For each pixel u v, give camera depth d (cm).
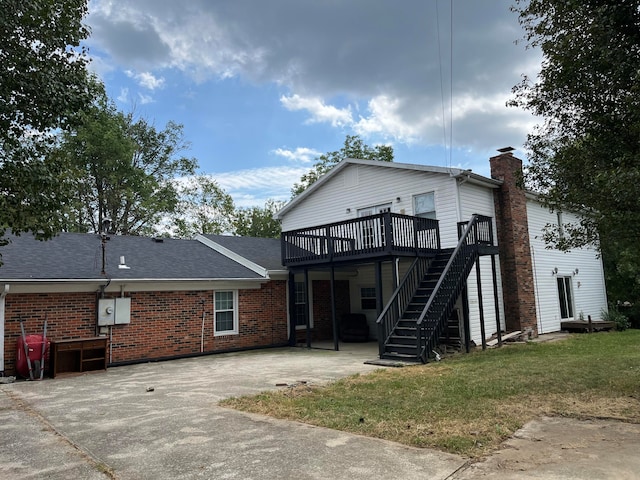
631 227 642
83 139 2638
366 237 1329
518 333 1402
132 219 3003
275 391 770
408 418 568
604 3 614
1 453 486
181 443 499
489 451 440
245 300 1478
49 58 550
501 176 1520
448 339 1301
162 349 1265
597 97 658
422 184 1477
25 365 989
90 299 1165
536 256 1628
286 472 402
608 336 1504
